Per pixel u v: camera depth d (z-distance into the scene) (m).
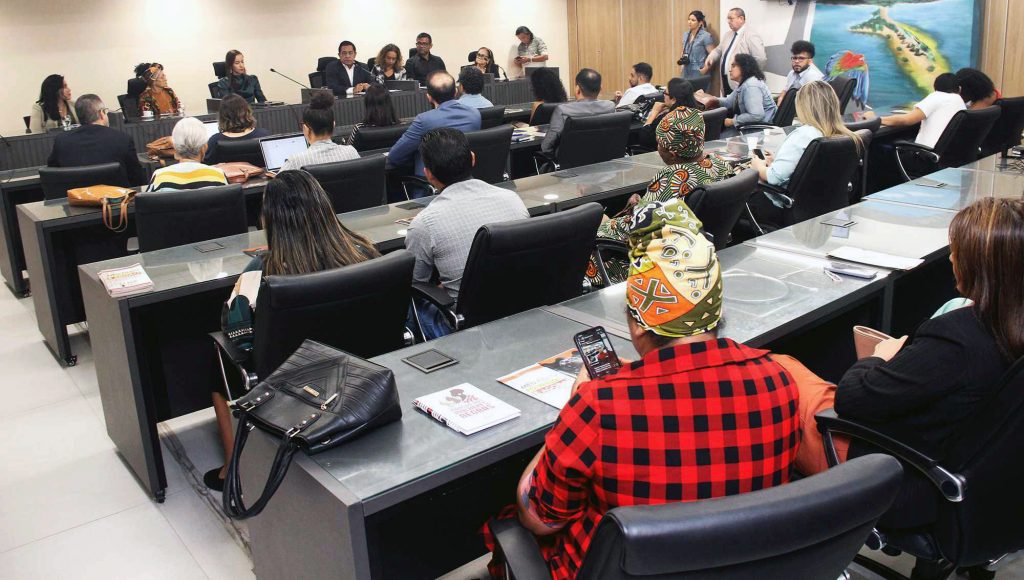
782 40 9.59
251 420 1.58
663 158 3.26
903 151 5.25
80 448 3.21
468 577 2.25
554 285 2.51
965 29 8.14
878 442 1.61
